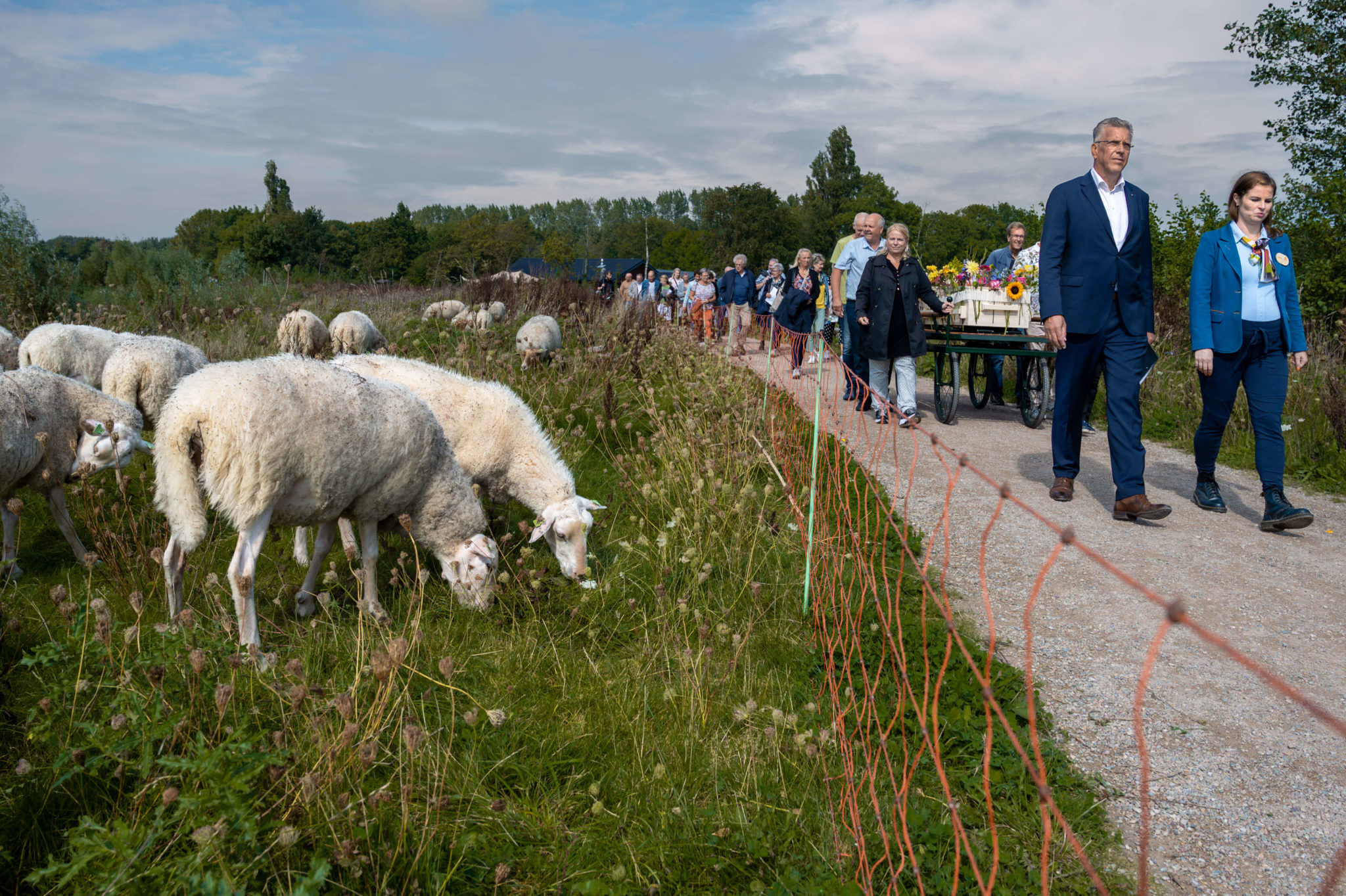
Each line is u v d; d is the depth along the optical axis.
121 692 2.79
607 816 2.85
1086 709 3.50
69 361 6.51
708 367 9.24
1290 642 4.04
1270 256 5.47
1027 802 2.88
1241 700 3.56
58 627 3.86
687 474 5.88
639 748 3.14
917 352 8.10
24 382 4.58
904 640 3.81
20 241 12.88
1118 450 5.71
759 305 14.61
